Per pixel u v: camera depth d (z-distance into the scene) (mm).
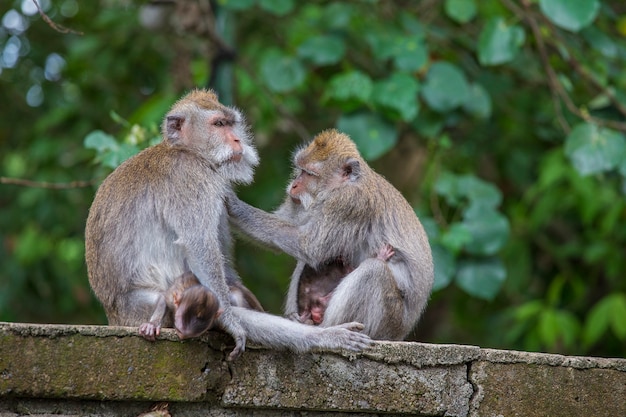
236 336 7117
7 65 17844
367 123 12938
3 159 18078
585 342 15305
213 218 8227
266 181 17406
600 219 16578
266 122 16406
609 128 12789
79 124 16750
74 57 16531
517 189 17609
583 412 7715
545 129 15414
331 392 7324
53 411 6711
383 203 9766
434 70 13203
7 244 16781
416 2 15586
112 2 17156
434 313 18562
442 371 7496
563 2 11969
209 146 8820
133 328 6895
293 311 9695
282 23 16656
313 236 9469
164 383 6926
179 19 13406
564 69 14500
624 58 14016
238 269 17266
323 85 16266
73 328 6727
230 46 13914
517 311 15461
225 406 7152
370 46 14383
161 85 17156
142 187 8164
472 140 16203
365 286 8883
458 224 12492
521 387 7609
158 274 8086
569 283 16609
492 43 12734
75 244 17391
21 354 6590
